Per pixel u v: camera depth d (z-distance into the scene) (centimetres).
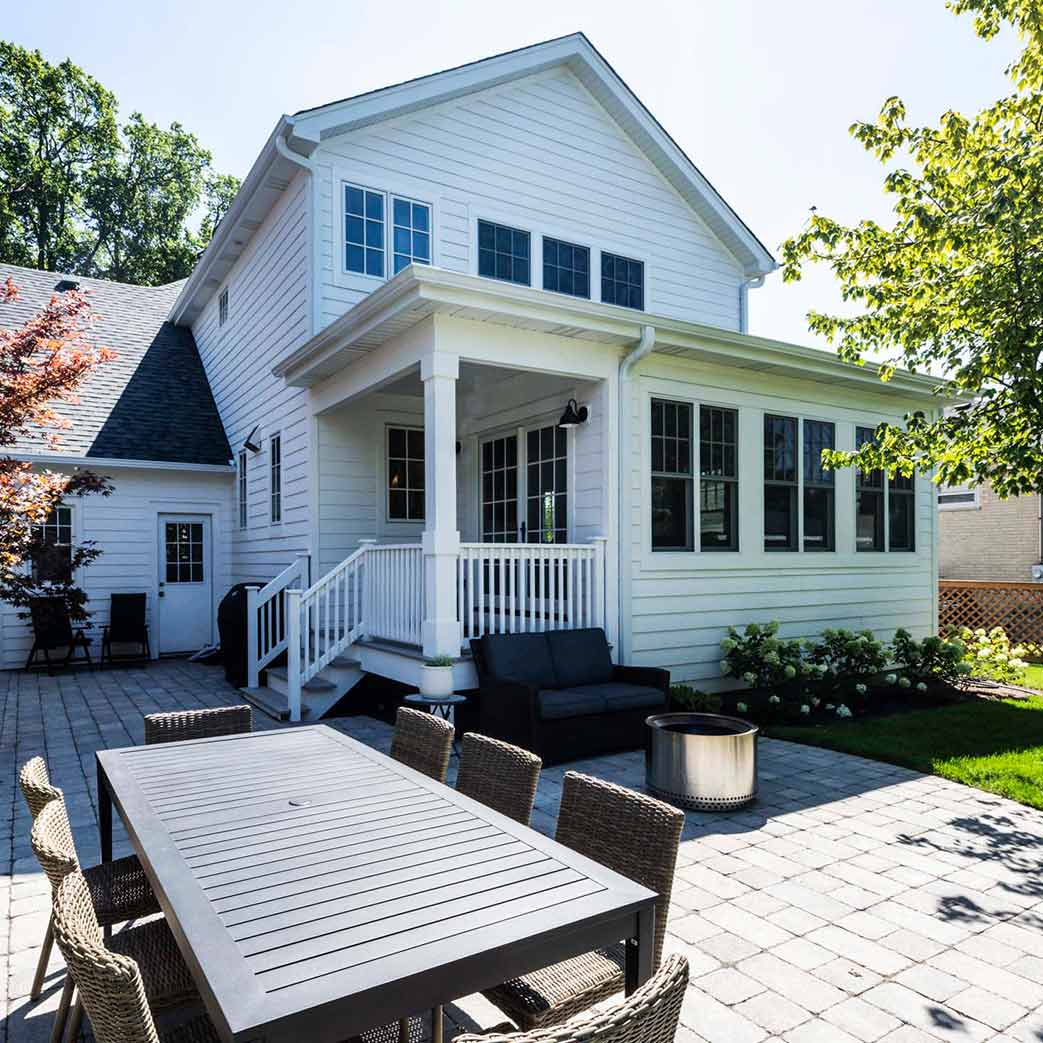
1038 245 494
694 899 319
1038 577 1373
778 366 746
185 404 1245
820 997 247
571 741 533
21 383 621
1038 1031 229
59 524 1080
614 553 665
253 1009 120
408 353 614
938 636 975
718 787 429
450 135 878
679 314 1077
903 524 935
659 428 710
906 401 910
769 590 781
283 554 930
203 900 160
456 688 588
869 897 321
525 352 618
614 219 1011
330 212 793
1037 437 523
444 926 150
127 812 218
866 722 659
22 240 2484
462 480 898
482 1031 228
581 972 199
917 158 557
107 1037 130
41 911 315
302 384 820
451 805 227
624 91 979
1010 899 320
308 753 290
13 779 498
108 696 806
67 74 2475
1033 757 534
